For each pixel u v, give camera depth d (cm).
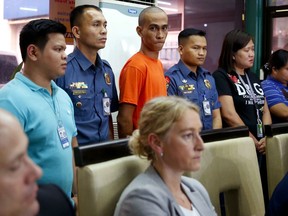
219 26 564
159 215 120
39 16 352
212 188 156
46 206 95
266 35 554
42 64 171
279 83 323
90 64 228
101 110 231
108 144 126
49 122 169
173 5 527
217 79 280
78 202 119
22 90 166
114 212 122
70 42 363
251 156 172
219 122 273
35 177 65
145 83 239
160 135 129
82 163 117
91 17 226
